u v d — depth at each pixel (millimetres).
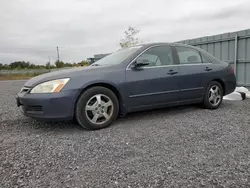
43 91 2990
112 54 4277
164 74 3754
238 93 5660
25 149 2520
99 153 2367
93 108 3209
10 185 1741
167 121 3623
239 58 7082
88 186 1718
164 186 1690
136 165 2061
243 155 2229
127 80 3430
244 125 3287
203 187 1664
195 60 4309
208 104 4414
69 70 3361
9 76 30844
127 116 4023
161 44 3969
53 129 3328
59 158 2256
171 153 2318
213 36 7891
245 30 6777
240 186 1665
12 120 3977
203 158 2176
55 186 1723
